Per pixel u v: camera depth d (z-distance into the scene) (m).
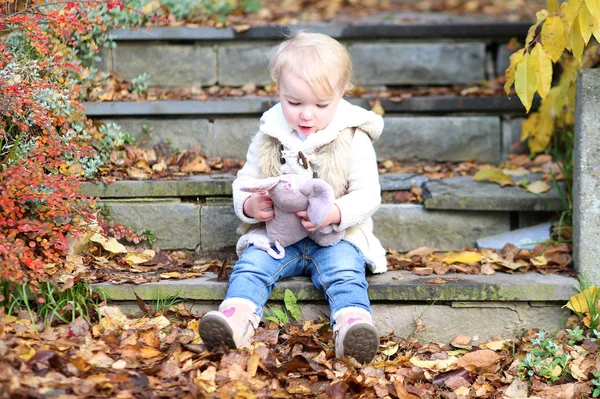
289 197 2.51
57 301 2.54
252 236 2.70
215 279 2.75
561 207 3.16
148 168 3.25
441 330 2.74
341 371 2.38
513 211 3.21
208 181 3.05
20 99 2.64
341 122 2.67
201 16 4.41
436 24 4.13
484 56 4.13
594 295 2.66
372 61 4.10
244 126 3.57
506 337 2.75
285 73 2.51
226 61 3.96
